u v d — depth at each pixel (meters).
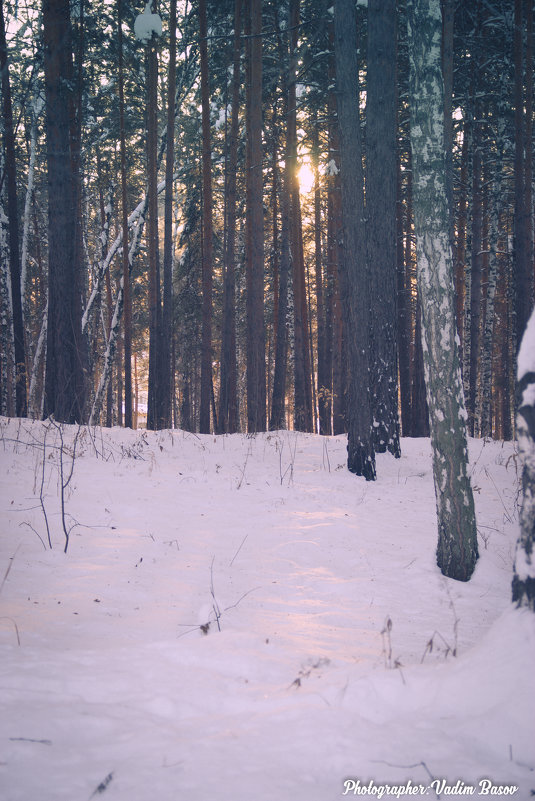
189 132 27.03
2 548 5.38
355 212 10.59
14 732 2.14
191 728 2.31
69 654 3.04
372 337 12.41
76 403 13.48
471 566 5.64
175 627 3.79
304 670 3.05
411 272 24.38
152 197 20.86
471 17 18.11
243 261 26.69
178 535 6.45
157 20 18.75
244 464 10.81
